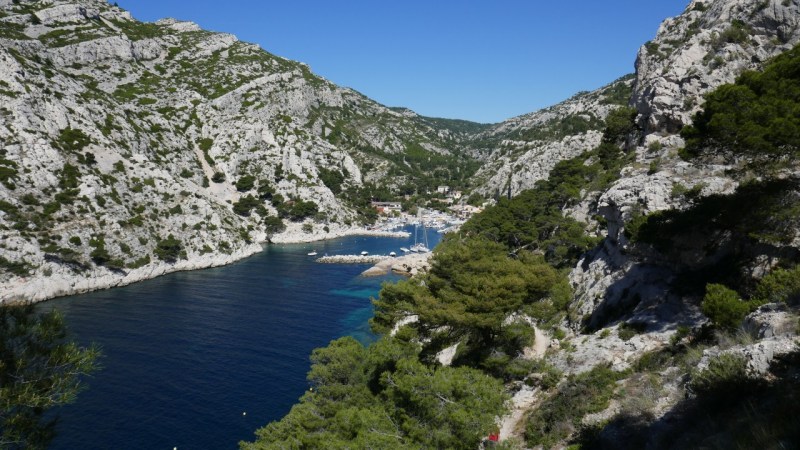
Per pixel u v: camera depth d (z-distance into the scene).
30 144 96.12
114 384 46.59
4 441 10.28
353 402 27.70
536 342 37.75
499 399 21.02
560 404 23.50
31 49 142.38
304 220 167.25
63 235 85.88
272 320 70.00
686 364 19.91
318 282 98.38
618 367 24.70
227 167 164.25
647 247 33.59
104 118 123.69
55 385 10.97
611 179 64.88
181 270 104.94
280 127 198.12
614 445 16.83
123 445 36.66
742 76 24.53
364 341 62.00
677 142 43.12
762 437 9.33
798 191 22.19
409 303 35.56
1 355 10.27
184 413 41.88
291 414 28.67
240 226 139.88
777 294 18.84
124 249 94.19
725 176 32.38
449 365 36.47
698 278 28.91
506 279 32.38
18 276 75.75
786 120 19.67
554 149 125.50
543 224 72.62
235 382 48.44
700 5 77.94
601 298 36.38
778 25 49.84
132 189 110.56
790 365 12.38
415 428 20.62
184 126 168.88
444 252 40.25
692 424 13.80
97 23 192.00
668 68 55.69
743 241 27.03
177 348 57.00
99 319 66.94
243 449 27.39
